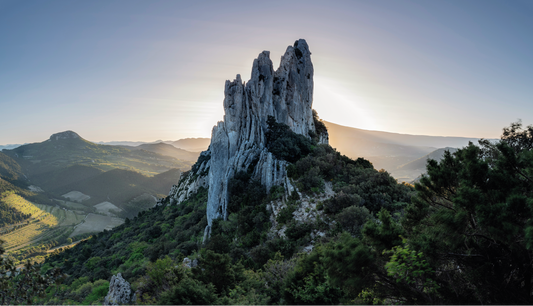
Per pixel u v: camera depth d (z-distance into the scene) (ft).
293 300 77.56
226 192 228.43
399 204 160.56
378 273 46.70
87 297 143.84
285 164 233.55
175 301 65.87
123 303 85.05
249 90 283.59
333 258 47.37
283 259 120.57
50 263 395.55
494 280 42.04
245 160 244.83
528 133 61.05
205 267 89.45
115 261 266.57
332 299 70.38
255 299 77.56
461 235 44.09
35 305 61.46
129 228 460.55
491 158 55.52
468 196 42.86
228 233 194.08
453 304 44.06
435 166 54.39
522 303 40.32
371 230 55.01
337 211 154.81
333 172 213.46
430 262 45.85
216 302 69.41
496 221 38.96
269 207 193.47
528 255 40.55
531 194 41.47
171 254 203.00
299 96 337.11
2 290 44.52
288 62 331.36
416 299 45.24
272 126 280.72
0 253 46.52
